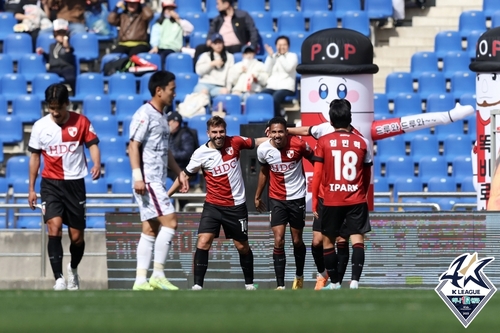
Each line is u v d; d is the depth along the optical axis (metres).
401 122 43.06
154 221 35.62
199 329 20.45
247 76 69.88
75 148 37.47
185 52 74.75
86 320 22.08
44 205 37.50
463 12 76.88
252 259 39.56
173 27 74.81
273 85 69.12
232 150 38.12
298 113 70.50
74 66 73.19
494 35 44.44
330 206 36.12
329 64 42.53
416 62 74.12
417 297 28.55
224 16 74.12
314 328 20.59
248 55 70.25
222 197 38.22
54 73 72.94
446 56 74.31
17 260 50.62
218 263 43.59
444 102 70.12
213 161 37.91
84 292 30.86
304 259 40.81
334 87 42.69
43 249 49.75
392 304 26.00
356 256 36.00
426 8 79.31
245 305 25.62
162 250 35.12
